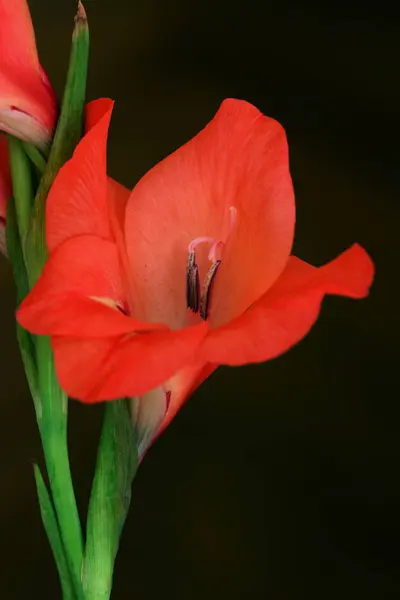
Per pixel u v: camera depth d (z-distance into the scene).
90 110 0.70
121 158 1.21
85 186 0.68
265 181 0.70
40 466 1.12
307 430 1.16
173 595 1.12
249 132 0.70
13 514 1.11
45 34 1.18
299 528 1.14
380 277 1.18
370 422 1.15
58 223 0.68
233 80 1.22
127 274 0.70
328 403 1.16
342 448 1.15
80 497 1.11
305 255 1.21
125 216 0.70
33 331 0.66
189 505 1.14
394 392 1.16
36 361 0.71
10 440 1.13
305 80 1.22
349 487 1.15
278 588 1.13
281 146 0.70
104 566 0.72
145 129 1.21
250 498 1.15
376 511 1.14
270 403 1.16
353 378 1.16
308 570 1.14
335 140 1.22
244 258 0.70
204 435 1.16
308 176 1.21
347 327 1.17
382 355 1.16
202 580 1.13
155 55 1.21
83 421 1.12
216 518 1.14
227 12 1.21
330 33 1.22
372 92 1.21
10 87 0.69
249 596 1.13
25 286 0.71
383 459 1.15
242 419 1.16
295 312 0.66
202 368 0.71
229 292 0.70
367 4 1.21
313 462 1.15
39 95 0.70
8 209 0.71
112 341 0.66
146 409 0.71
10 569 1.10
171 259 0.71
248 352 0.66
